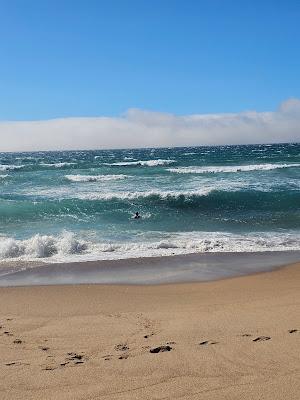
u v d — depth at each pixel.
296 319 6.68
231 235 16.38
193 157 73.81
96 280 10.70
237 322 6.65
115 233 17.05
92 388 4.47
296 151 90.69
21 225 18.86
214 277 10.89
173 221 20.00
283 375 4.60
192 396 4.23
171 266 12.00
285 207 23.09
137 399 4.21
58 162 67.12
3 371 4.96
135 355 5.36
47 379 4.71
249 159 61.28
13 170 48.00
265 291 9.24
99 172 42.84
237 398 4.15
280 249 13.88
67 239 14.45
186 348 5.54
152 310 7.81
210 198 25.23
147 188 30.08
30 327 6.80
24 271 11.62
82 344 5.88
